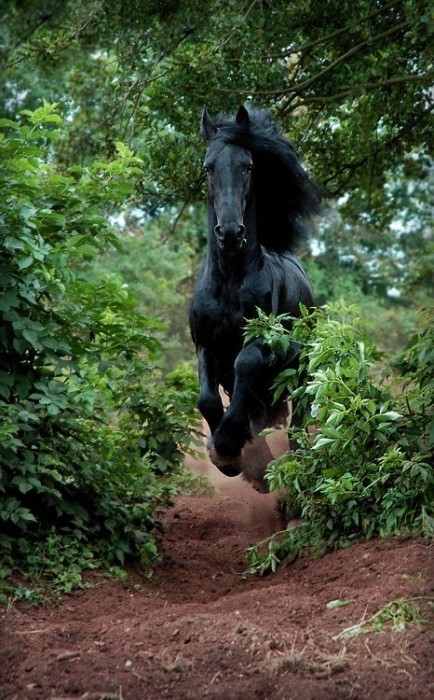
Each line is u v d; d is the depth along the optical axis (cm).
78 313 722
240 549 801
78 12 788
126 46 854
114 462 759
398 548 627
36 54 984
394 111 1035
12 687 473
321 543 700
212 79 974
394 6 912
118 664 490
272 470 722
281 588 623
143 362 792
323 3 906
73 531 686
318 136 1116
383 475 675
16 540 654
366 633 512
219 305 773
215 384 789
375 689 453
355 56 956
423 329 736
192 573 738
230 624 528
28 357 700
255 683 463
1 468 647
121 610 607
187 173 1029
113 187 747
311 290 914
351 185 1179
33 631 543
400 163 1295
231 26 817
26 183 696
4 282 656
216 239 762
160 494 824
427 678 461
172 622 552
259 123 814
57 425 707
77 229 728
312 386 673
